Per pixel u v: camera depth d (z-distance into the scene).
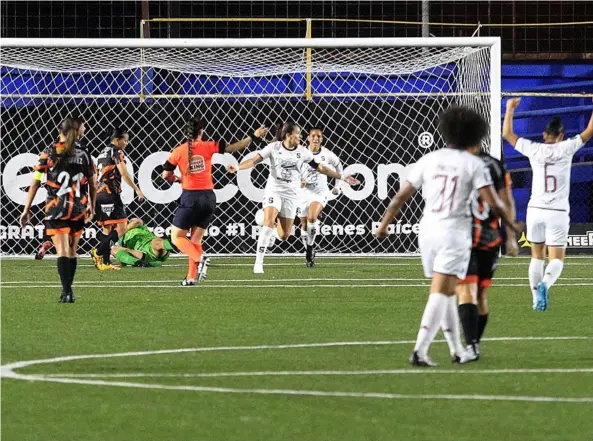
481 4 67.69
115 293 41.22
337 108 59.69
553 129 36.41
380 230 24.95
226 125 59.41
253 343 28.66
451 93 57.38
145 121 59.00
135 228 54.72
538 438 18.36
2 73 58.56
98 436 18.56
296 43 49.91
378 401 21.16
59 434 18.72
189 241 44.00
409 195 24.69
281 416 19.89
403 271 51.44
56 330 31.02
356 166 59.78
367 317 34.25
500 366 25.05
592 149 63.06
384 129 59.78
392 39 49.47
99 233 60.31
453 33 67.69
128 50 58.25
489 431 18.80
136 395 21.75
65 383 23.00
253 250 60.00
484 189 23.86
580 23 63.38
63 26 65.38
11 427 19.22
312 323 32.75
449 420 19.58
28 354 26.73
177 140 59.25
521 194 62.31
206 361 25.73
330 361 25.73
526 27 67.94
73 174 37.28
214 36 66.31
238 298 39.59
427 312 24.67
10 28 65.19
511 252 25.84
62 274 37.66
